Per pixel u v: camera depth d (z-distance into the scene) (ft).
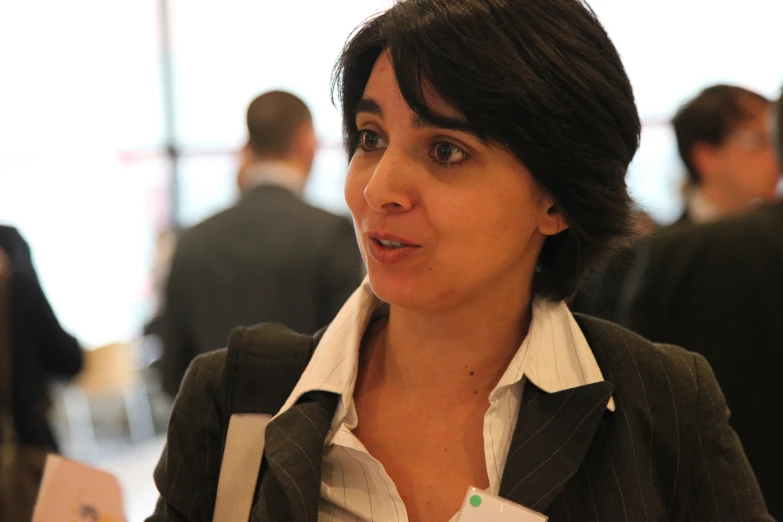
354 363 3.33
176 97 20.08
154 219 20.08
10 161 19.39
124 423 16.80
